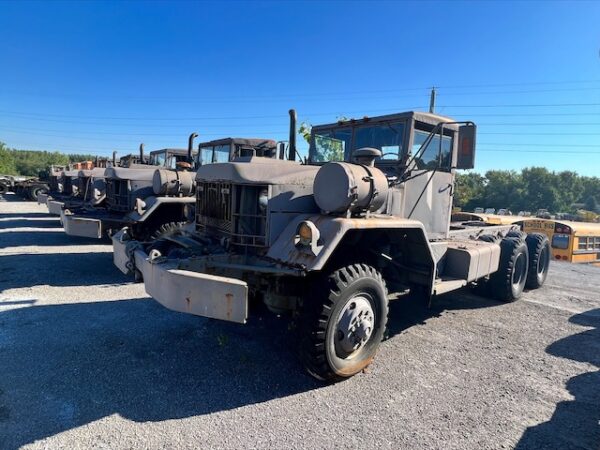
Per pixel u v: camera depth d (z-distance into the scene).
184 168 7.59
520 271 5.79
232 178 3.46
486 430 2.57
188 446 2.31
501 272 5.45
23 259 7.17
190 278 2.87
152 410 2.66
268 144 8.38
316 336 2.91
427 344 3.97
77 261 7.12
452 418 2.69
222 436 2.41
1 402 2.68
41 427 2.43
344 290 2.99
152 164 11.64
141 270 3.67
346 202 3.04
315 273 3.19
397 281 4.02
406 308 5.16
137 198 7.45
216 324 4.21
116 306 4.71
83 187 11.73
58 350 3.49
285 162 3.82
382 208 3.74
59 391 2.84
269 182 3.36
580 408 2.87
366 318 3.20
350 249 3.59
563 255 10.89
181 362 3.35
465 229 5.70
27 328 3.96
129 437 2.37
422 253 3.79
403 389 3.06
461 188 50.44
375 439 2.44
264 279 3.33
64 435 2.37
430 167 4.43
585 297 6.14
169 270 3.00
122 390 2.89
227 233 3.59
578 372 3.45
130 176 7.95
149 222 7.12
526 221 11.72
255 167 3.46
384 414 2.71
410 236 3.73
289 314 3.73
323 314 2.91
